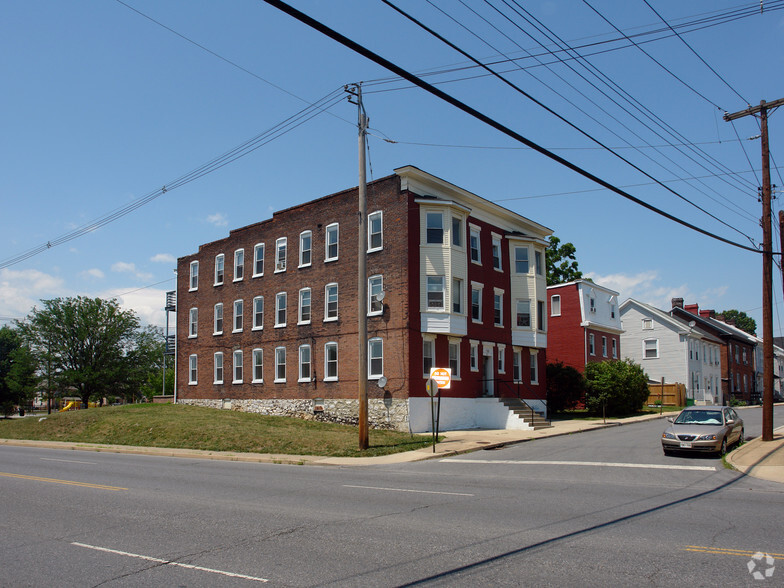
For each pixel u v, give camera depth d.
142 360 70.06
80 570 7.34
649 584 6.57
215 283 42.19
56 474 16.92
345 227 33.47
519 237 36.41
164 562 7.66
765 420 23.27
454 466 19.19
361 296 23.05
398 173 30.50
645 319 56.72
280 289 36.97
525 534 9.02
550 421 34.62
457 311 31.44
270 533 9.21
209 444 25.16
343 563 7.50
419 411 29.30
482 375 33.31
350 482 15.23
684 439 19.69
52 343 65.94
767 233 23.52
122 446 27.02
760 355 78.88
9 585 6.80
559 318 48.25
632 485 14.49
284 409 35.56
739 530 9.28
